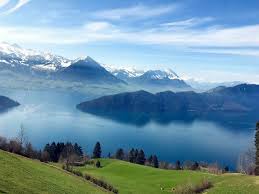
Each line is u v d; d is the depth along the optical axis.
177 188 105.75
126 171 149.50
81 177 88.38
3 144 112.50
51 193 51.19
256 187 84.88
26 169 63.50
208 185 95.31
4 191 42.25
